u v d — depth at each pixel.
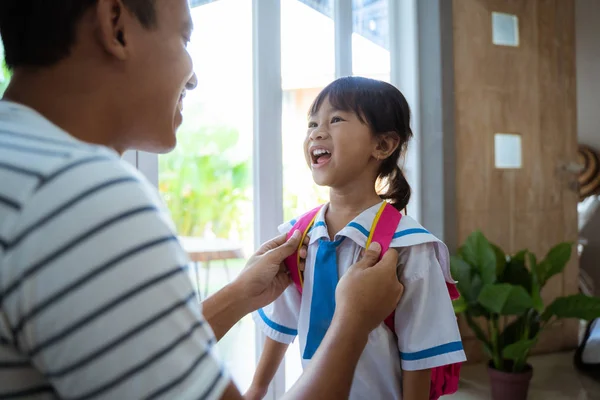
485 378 2.01
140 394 0.33
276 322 0.96
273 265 0.84
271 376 0.98
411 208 1.99
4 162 0.34
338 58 1.79
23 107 0.40
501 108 2.14
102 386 0.32
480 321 2.16
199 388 0.36
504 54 2.13
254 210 1.63
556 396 1.86
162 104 0.49
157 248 0.35
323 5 1.75
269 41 1.60
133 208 0.35
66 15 0.42
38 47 0.42
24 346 0.33
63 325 0.32
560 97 2.28
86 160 0.35
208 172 1.54
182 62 0.51
